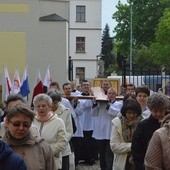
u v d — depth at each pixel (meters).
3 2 26.45
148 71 20.36
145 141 7.38
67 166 9.71
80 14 71.31
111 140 8.50
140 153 7.44
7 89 15.99
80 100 14.51
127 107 8.43
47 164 6.01
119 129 8.48
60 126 8.39
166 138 5.87
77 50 71.12
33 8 26.47
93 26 71.12
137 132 7.46
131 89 13.79
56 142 8.36
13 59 26.42
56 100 9.91
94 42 71.12
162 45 49.81
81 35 71.06
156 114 7.23
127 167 8.39
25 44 26.42
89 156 15.09
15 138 5.84
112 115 12.80
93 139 15.06
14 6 26.47
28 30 26.47
